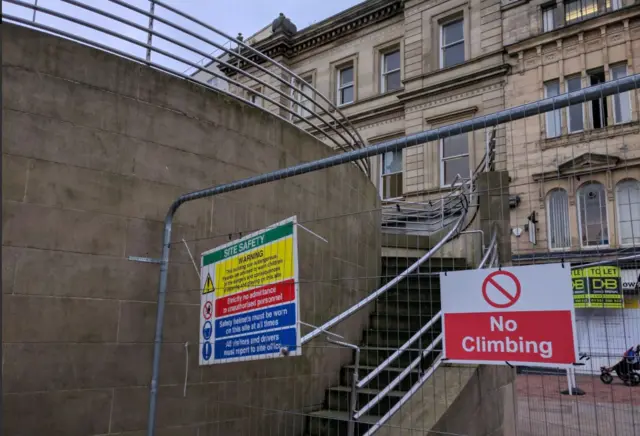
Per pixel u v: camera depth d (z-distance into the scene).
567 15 16.38
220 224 5.17
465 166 17.02
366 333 6.84
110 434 4.18
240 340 3.65
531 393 5.56
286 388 5.49
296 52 22.11
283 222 3.41
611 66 15.31
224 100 5.44
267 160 5.78
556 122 15.23
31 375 3.88
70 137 4.32
